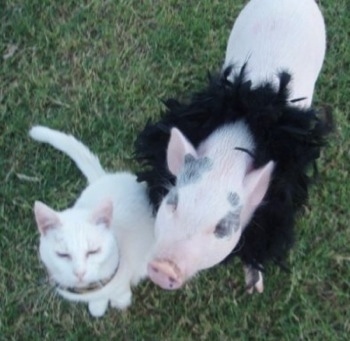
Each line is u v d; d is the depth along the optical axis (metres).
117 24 1.65
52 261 1.15
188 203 0.97
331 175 1.50
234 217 0.98
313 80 1.25
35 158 1.53
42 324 1.43
